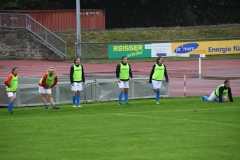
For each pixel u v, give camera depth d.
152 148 21.73
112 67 69.12
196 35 96.56
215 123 27.56
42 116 30.98
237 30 99.75
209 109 32.91
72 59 77.75
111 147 22.00
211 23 127.56
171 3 117.62
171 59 79.12
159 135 24.44
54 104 34.28
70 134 24.88
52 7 107.62
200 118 29.23
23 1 102.00
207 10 126.88
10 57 80.38
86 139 23.67
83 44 77.88
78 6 75.81
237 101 36.97
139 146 22.16
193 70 66.00
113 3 116.94
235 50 82.81
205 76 58.56
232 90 45.62
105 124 27.61
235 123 27.56
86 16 99.56
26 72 63.34
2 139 23.81
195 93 44.03
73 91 35.31
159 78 35.91
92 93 38.56
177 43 79.12
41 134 24.95
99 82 38.72
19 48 80.06
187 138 23.69
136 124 27.52
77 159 19.97
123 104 36.31
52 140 23.52
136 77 40.59
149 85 40.31
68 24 97.56
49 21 95.38
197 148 21.69
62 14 96.69
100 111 32.88
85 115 31.09
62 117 30.36
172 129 25.94
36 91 36.38
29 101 36.19
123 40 91.25
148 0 112.06
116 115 30.89
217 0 127.06
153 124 27.45
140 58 78.00
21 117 30.67
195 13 126.44
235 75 59.62
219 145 22.23
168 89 40.69
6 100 36.06
